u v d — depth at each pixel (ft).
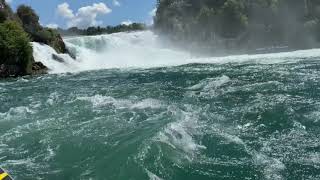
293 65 105.19
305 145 44.88
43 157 44.42
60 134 51.70
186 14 287.89
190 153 42.47
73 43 199.62
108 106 65.51
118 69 134.72
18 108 69.92
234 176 37.78
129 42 230.27
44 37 171.63
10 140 50.83
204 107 62.13
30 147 47.83
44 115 62.85
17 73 137.08
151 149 42.11
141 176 37.17
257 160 41.24
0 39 134.10
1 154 45.88
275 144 45.47
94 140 47.70
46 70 145.07
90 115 60.08
